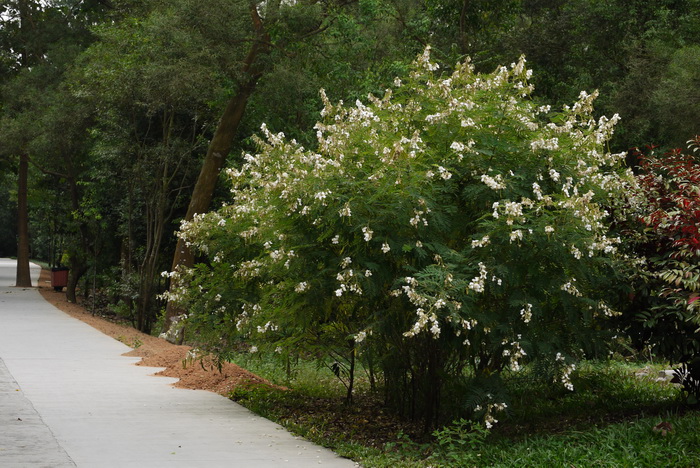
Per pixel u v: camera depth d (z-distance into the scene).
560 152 8.48
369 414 10.23
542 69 25.50
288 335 10.52
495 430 8.81
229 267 10.37
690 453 6.63
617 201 9.11
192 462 6.73
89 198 28.80
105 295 35.38
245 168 10.12
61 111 26.33
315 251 8.32
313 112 22.64
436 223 7.89
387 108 9.16
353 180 8.13
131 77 20.52
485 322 7.72
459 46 25.48
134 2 22.16
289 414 9.89
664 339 8.90
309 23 20.59
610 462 6.52
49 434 7.67
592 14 25.59
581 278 8.11
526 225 7.83
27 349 15.23
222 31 19.72
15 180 49.62
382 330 8.38
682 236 8.16
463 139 8.42
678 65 20.28
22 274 39.97
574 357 8.12
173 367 12.99
